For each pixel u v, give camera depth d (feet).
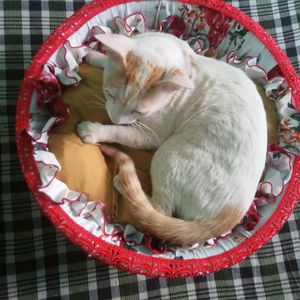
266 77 4.40
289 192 4.11
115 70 3.37
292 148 4.22
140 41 3.50
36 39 4.74
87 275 4.31
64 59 4.05
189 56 3.81
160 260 3.74
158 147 3.94
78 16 4.12
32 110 3.85
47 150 3.80
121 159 3.83
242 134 3.59
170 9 4.46
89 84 4.17
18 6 4.76
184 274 3.76
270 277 4.65
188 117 3.80
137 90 3.32
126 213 3.90
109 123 4.06
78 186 3.79
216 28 4.50
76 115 4.04
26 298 4.16
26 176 3.61
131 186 3.69
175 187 3.66
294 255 4.73
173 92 3.50
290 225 4.80
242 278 4.60
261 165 3.68
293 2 5.40
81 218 3.71
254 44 4.44
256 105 3.73
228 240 3.98
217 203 3.63
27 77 3.84
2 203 4.30
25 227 4.30
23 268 4.21
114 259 3.63
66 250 4.32
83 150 3.86
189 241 3.75
